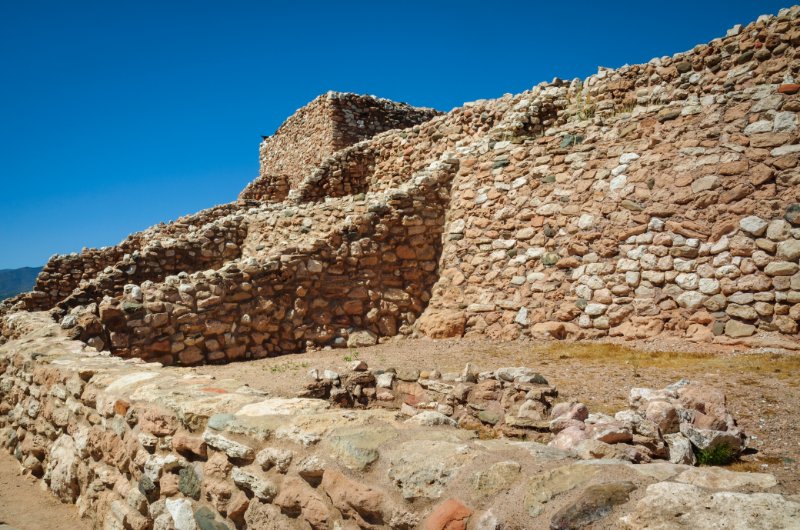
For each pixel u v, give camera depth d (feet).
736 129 30.71
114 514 15.39
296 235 44.96
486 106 48.37
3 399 25.02
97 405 16.96
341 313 37.29
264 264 35.42
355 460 10.01
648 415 15.16
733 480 7.81
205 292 33.37
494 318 36.22
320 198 58.44
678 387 17.54
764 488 7.54
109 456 16.07
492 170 40.04
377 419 11.87
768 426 16.92
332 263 37.60
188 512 12.99
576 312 33.45
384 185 56.39
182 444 13.29
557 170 36.88
